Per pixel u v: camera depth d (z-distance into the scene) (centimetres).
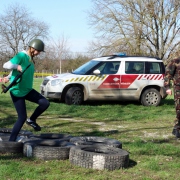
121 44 3319
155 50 3416
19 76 521
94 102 1378
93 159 463
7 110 1109
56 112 1088
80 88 1273
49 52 6384
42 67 6631
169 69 710
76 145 527
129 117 1024
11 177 424
